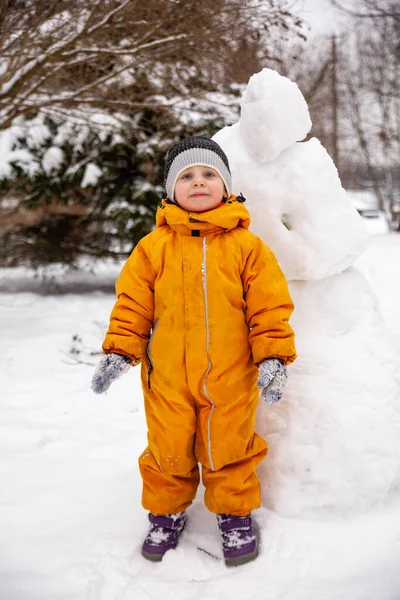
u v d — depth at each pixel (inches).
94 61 209.0
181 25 198.7
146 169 256.5
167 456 73.7
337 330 81.4
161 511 74.5
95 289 284.7
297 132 79.0
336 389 77.2
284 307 72.1
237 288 72.4
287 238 79.2
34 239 283.9
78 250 293.7
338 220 79.4
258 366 71.6
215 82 229.8
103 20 186.4
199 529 78.3
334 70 419.8
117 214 254.5
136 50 191.3
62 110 225.5
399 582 65.9
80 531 78.7
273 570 69.2
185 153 75.2
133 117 251.6
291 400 78.1
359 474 74.6
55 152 256.1
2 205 273.7
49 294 269.3
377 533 72.5
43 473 95.7
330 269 80.4
